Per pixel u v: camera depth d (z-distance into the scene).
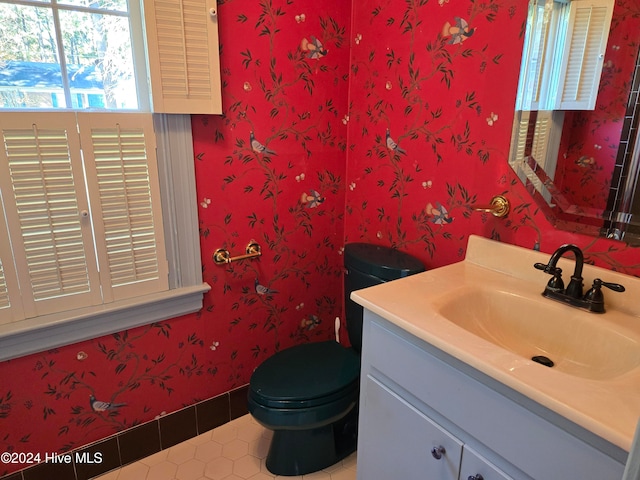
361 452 1.30
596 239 1.16
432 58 1.46
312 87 1.69
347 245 1.76
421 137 1.55
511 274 1.33
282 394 1.40
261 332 1.84
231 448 1.71
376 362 1.17
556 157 1.20
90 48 1.29
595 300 1.08
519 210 1.31
